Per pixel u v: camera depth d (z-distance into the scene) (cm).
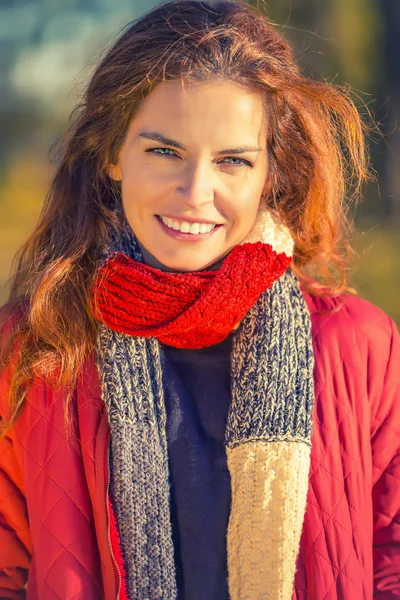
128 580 179
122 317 185
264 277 188
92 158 199
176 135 171
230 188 177
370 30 711
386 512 195
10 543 192
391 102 688
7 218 864
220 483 186
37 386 186
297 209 208
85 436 182
